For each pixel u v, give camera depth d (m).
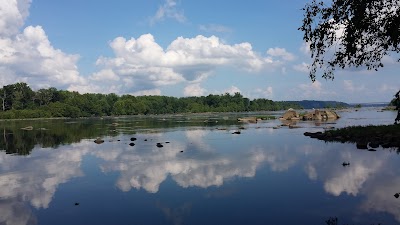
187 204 15.29
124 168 24.12
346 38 11.24
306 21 11.98
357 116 97.88
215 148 33.72
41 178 21.64
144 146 36.31
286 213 13.66
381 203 14.41
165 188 18.20
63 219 13.92
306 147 32.50
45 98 153.38
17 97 144.38
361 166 22.03
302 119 91.06
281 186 17.84
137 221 13.38
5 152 34.41
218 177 20.42
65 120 117.81
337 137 38.34
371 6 10.71
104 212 14.60
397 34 10.36
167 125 75.00
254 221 12.92
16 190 18.75
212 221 13.06
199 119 107.62
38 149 36.22
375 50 11.45
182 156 28.89
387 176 19.05
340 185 17.58
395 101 10.43
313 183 18.20
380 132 36.94
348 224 12.21
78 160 28.25
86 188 18.78
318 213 13.51
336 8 11.30
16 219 14.08
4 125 86.75
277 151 30.48
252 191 17.08
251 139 41.50
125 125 77.75
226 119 104.62
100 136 49.69
